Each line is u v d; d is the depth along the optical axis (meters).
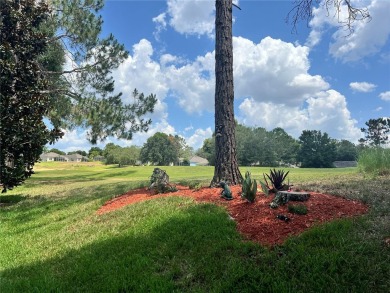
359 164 11.16
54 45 19.16
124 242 5.32
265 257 3.99
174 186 9.48
